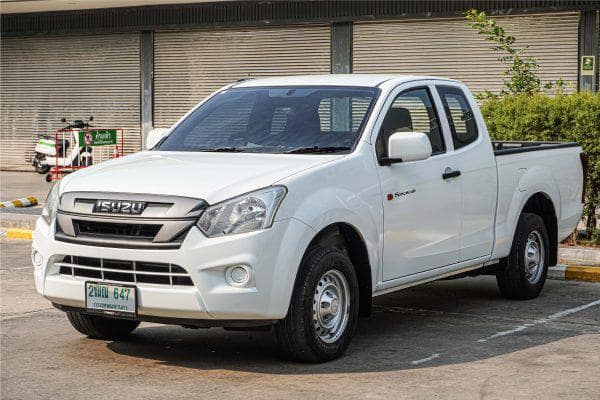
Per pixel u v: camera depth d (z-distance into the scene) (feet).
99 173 22.74
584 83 64.44
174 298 20.42
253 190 20.90
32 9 84.74
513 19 66.49
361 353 23.44
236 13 77.25
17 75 89.71
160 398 19.48
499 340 25.05
